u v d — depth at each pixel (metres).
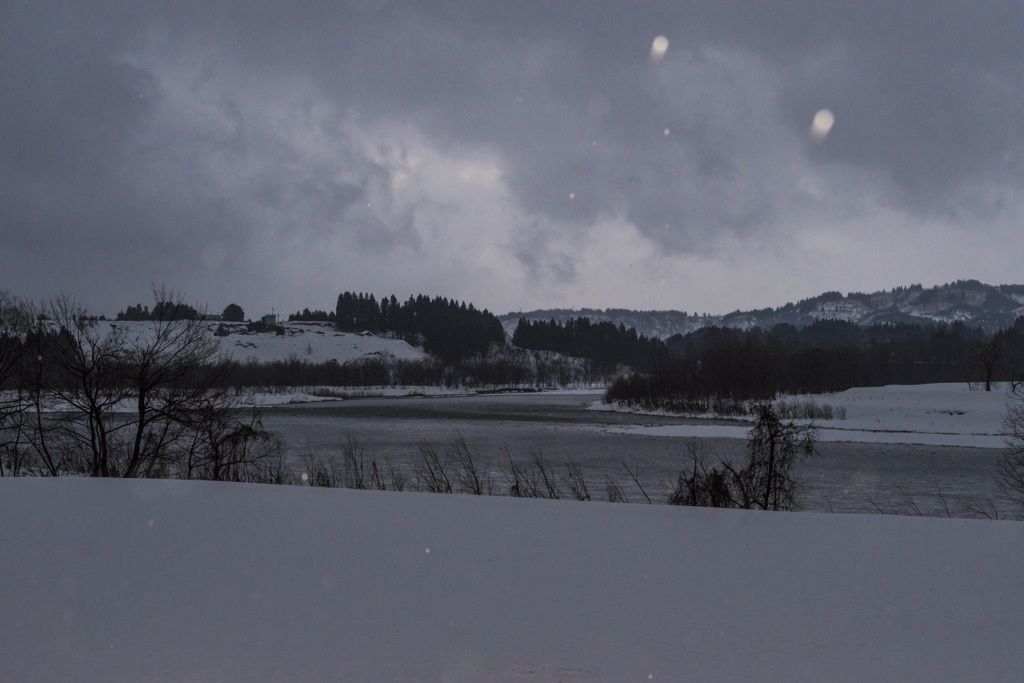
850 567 4.69
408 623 3.59
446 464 25.33
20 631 3.50
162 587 4.22
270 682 2.88
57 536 5.57
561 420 57.69
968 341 149.62
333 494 7.99
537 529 5.94
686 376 78.69
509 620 3.63
